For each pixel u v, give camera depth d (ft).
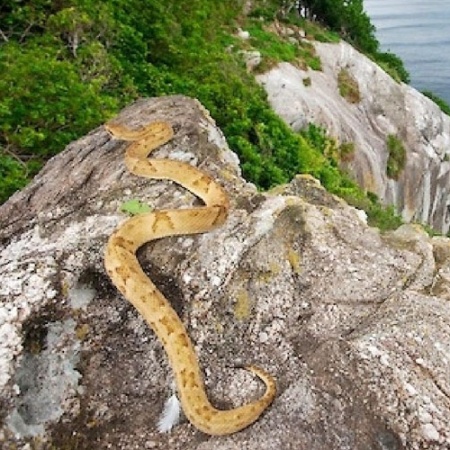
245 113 11.43
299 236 2.79
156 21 12.57
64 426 2.37
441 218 22.48
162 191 3.07
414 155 20.84
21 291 2.55
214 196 2.91
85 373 2.48
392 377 2.29
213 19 18.03
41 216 3.10
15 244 2.89
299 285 2.67
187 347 2.43
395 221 10.70
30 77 6.52
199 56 13.11
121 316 2.58
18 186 5.66
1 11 9.06
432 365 2.33
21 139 6.05
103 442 2.37
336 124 17.88
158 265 2.72
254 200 2.94
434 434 2.17
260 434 2.27
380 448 2.19
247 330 2.57
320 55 20.51
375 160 18.85
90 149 3.70
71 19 8.80
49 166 3.77
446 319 2.51
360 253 2.79
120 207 3.01
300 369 2.42
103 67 8.38
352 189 12.37
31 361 2.42
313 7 24.85
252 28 20.07
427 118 21.63
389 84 21.39
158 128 3.45
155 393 2.46
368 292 2.64
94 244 2.76
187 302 2.63
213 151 3.43
